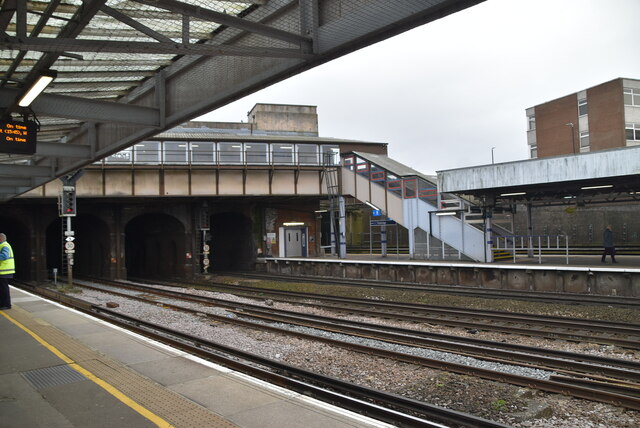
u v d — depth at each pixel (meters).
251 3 6.65
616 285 18.83
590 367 8.75
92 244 40.44
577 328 13.02
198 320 15.40
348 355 10.45
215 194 32.72
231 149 33.44
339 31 5.52
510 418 6.77
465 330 13.45
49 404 5.67
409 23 4.96
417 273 25.86
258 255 38.09
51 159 17.67
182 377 6.78
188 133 37.16
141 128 10.42
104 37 7.90
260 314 16.30
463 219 27.34
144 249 44.91
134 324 14.57
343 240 34.75
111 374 6.90
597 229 35.19
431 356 10.32
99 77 9.51
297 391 7.62
